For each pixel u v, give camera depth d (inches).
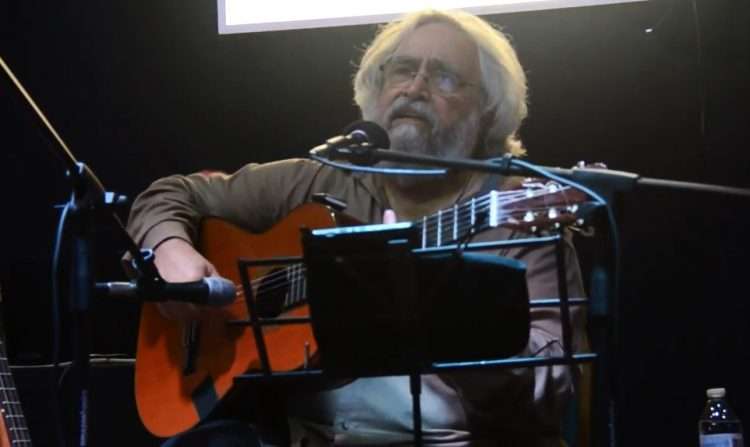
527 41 312.7
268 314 206.8
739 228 288.4
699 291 293.9
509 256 203.3
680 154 301.9
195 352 210.8
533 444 194.7
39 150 313.0
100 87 320.2
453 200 219.9
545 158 310.0
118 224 167.9
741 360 288.7
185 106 321.4
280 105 320.8
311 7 297.7
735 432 278.1
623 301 297.6
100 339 286.7
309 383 199.6
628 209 299.0
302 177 230.4
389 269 148.7
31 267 279.4
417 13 232.7
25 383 246.7
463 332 152.8
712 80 285.9
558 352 193.8
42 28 319.9
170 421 209.9
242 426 201.2
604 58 308.7
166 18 321.4
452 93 223.8
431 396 197.3
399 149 220.7
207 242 219.9
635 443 293.4
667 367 294.2
